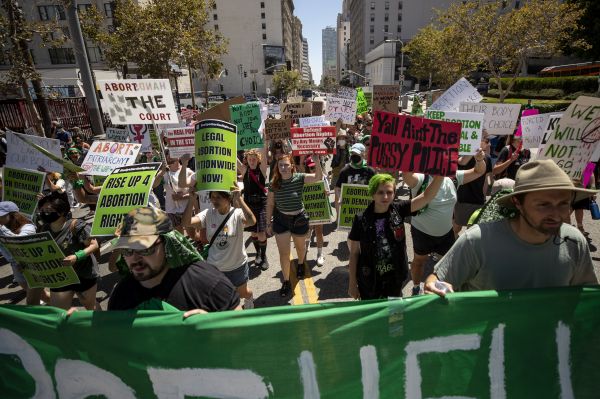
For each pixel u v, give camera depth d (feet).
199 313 6.06
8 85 33.91
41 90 41.70
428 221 12.71
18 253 10.08
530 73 192.44
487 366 6.26
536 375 6.28
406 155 9.33
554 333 6.17
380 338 6.15
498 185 13.56
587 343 6.20
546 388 6.31
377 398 6.27
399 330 6.13
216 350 6.07
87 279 11.40
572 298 6.08
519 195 5.95
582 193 6.07
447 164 9.14
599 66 117.29
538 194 5.68
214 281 6.94
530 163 5.99
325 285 15.84
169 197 17.76
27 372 6.52
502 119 21.02
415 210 9.78
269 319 5.99
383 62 278.87
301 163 24.57
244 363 6.12
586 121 9.29
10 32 31.83
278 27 347.77
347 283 15.96
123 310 6.42
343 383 6.22
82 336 6.25
